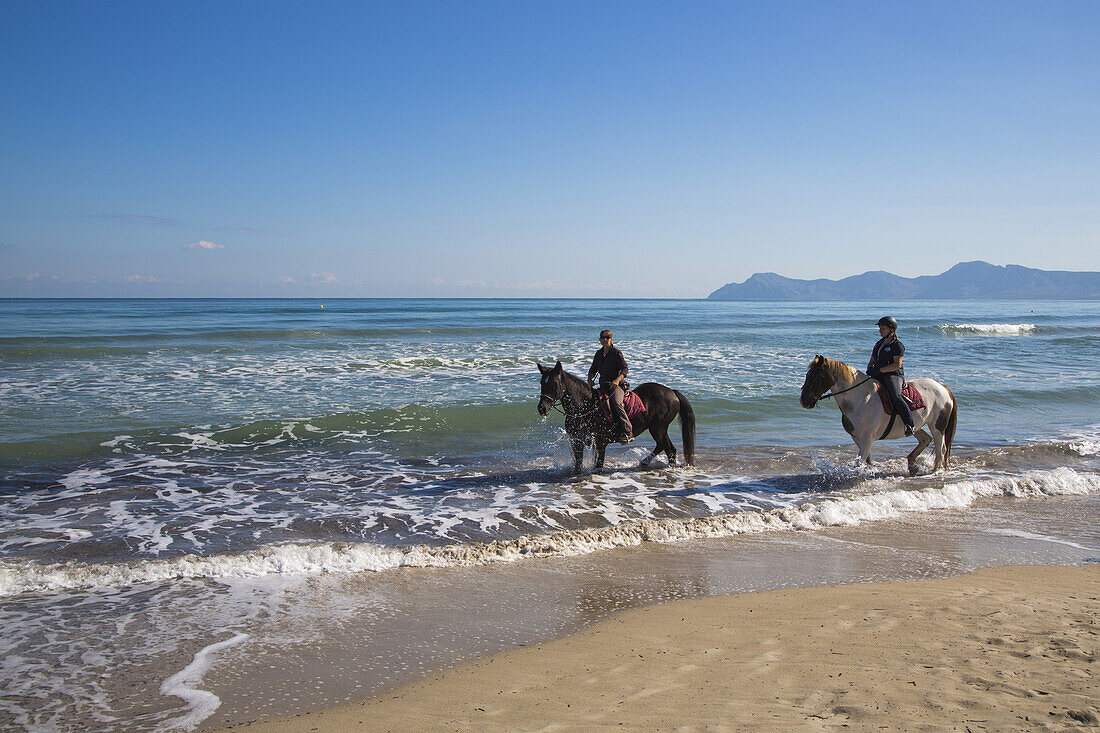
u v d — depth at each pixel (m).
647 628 5.13
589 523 8.05
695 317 69.06
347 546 6.84
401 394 16.91
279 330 34.31
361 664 4.61
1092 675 3.95
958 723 3.37
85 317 53.12
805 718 3.50
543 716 3.71
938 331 45.50
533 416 14.46
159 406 14.81
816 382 10.16
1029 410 16.34
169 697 4.13
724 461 11.19
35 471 10.00
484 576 6.42
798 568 6.70
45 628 5.12
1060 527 8.16
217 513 8.22
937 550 7.30
